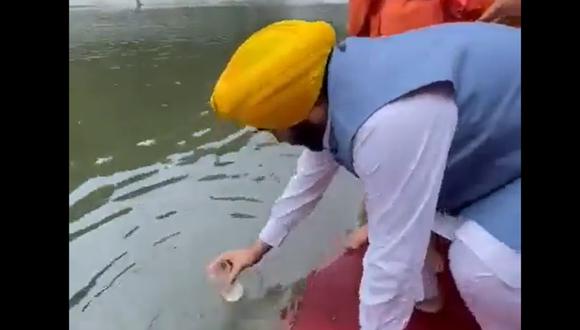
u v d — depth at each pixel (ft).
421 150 2.83
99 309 3.72
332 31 3.00
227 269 3.95
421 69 2.86
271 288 3.92
